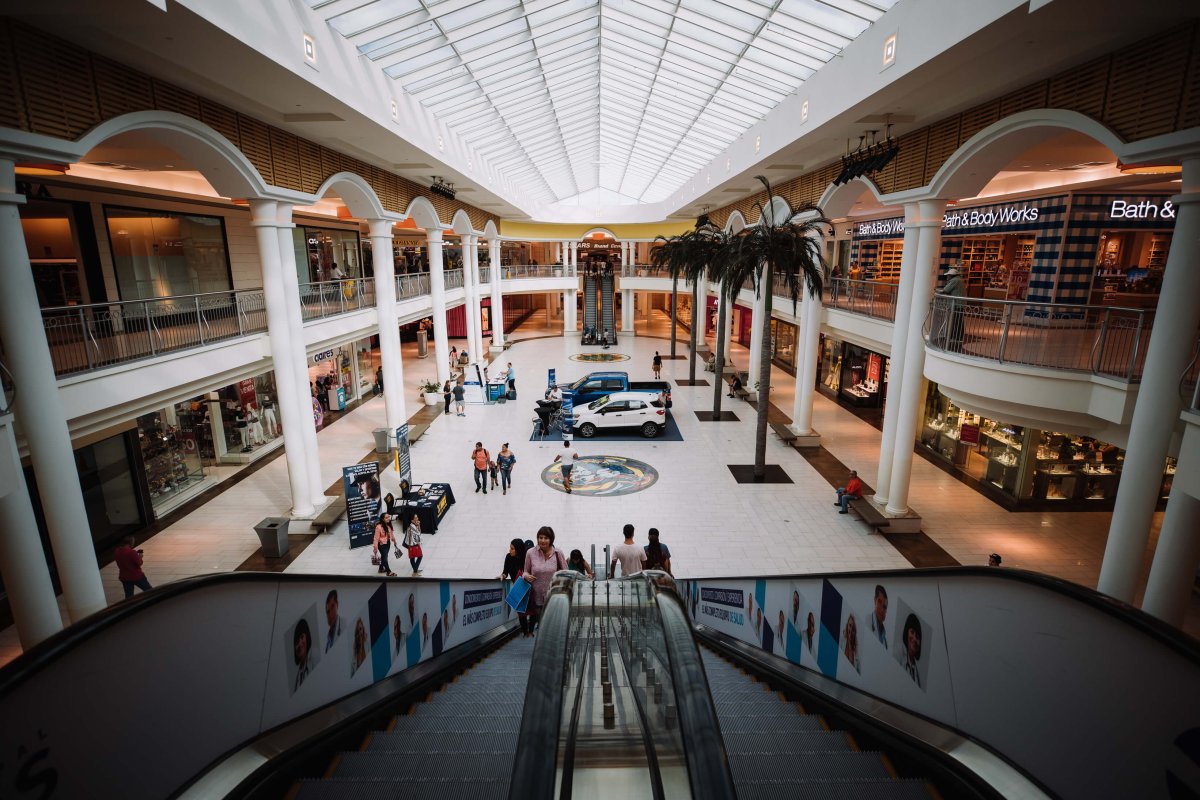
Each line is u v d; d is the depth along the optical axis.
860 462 18.61
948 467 18.12
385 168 18.47
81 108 7.92
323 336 16.86
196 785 2.92
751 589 9.11
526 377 30.86
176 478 15.74
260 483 16.80
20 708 1.99
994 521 14.54
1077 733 2.61
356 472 13.36
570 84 19.45
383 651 6.06
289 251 13.53
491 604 10.80
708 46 14.43
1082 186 13.80
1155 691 2.27
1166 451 7.07
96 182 13.24
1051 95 8.97
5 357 7.55
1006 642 3.11
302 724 4.04
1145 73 7.29
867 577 5.10
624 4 14.16
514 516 14.86
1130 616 2.40
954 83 9.44
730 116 18.81
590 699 4.89
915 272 13.12
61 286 13.29
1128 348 10.20
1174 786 2.16
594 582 6.34
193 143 10.38
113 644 2.46
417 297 24.55
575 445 20.19
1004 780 3.02
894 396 14.02
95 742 2.32
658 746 3.76
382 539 12.14
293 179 13.41
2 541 7.03
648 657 5.07
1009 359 9.90
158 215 15.41
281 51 8.66
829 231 27.52
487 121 19.86
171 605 2.84
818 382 28.97
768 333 16.39
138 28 7.21
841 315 19.12
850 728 4.64
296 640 4.17
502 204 30.73
